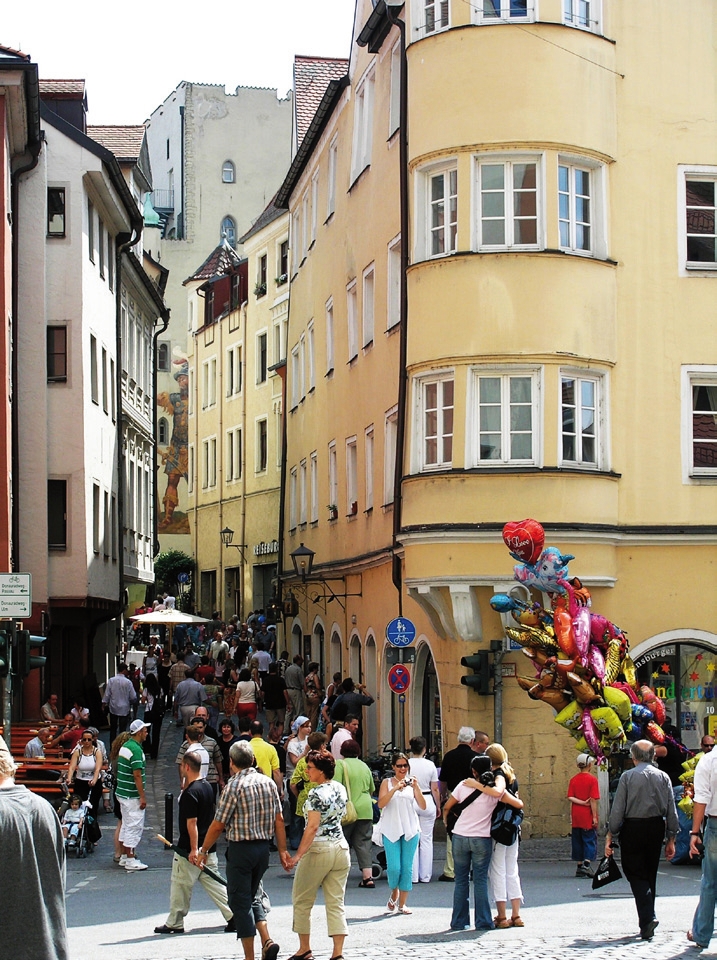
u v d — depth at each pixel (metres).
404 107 26.44
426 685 28.39
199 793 14.73
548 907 16.19
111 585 41.38
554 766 24.38
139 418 50.56
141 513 50.91
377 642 32.44
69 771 23.11
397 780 15.95
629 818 13.33
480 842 14.25
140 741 21.39
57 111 41.06
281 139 102.62
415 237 25.81
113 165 36.91
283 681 34.72
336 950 12.56
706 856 12.49
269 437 61.97
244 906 12.55
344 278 36.69
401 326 26.31
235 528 67.12
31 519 35.06
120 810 21.38
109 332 41.34
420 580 24.73
